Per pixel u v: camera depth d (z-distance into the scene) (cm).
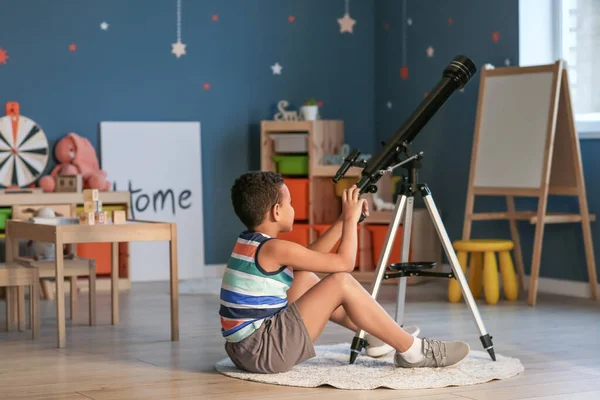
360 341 316
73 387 291
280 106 635
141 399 273
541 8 537
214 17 630
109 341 380
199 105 628
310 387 285
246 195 304
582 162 499
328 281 297
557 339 374
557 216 481
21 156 577
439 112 600
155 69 617
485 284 480
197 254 622
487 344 319
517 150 494
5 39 582
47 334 399
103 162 603
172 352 354
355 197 303
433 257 588
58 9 593
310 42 654
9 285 384
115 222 390
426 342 305
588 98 520
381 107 663
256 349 297
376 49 667
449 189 593
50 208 502
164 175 616
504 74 507
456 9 586
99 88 604
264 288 298
